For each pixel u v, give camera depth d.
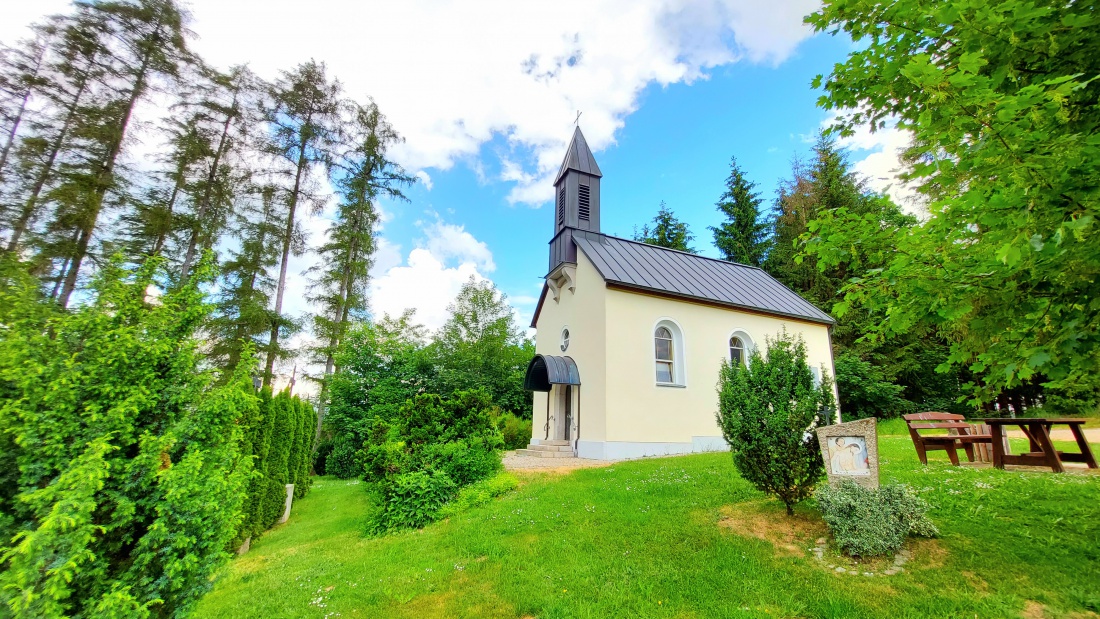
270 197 22.52
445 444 9.62
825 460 5.79
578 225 17.70
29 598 2.62
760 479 6.29
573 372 15.64
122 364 3.42
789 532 5.77
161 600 3.25
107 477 3.20
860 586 4.41
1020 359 3.54
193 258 19.73
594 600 4.70
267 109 22.64
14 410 2.91
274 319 21.06
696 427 15.20
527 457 15.11
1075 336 3.14
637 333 14.93
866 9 4.07
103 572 3.08
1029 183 2.94
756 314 17.55
